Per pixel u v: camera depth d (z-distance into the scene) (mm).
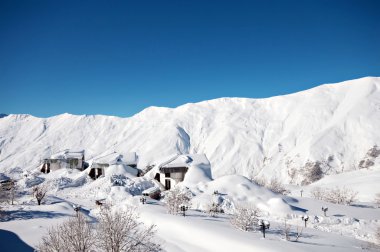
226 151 193375
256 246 18016
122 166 69500
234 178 44594
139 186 54812
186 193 40406
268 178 150250
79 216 15781
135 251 15430
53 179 61094
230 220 25953
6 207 32688
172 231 22844
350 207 39156
